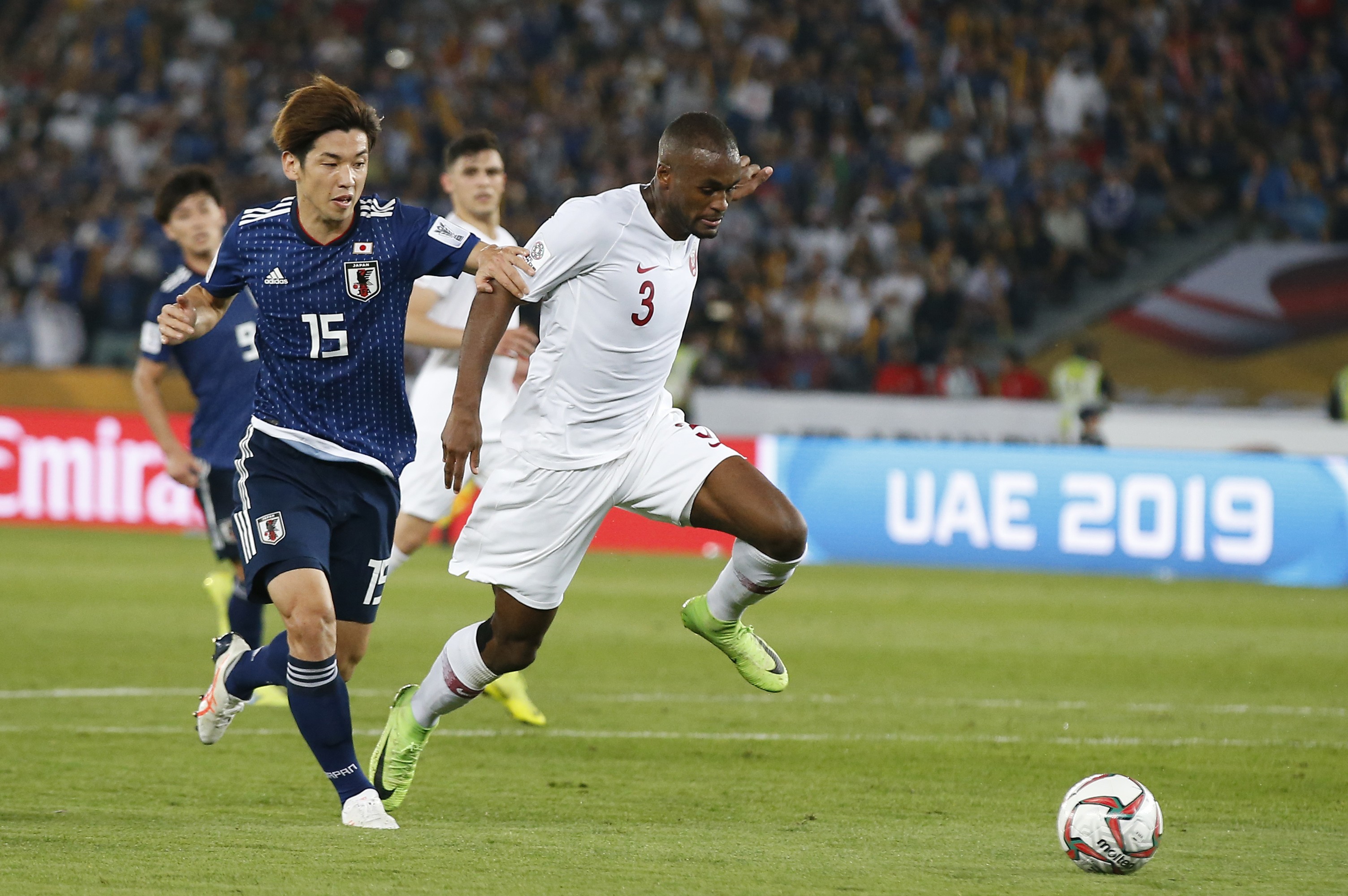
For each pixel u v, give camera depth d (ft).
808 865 48.62
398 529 91.30
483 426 92.07
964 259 245.45
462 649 58.18
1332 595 149.59
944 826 57.16
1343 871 49.19
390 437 56.24
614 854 49.75
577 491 58.13
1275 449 192.75
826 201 253.65
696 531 179.52
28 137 279.90
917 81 267.18
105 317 240.94
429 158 264.52
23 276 256.11
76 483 187.93
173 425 186.39
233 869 46.09
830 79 267.80
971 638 117.80
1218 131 261.44
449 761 70.38
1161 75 264.31
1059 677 100.17
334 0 298.56
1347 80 263.90
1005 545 167.63
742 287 237.04
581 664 102.83
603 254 56.39
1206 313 246.47
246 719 80.69
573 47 281.74
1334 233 248.11
